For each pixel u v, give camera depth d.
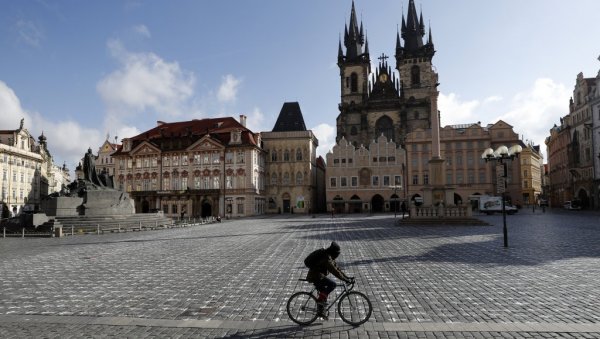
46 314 11.33
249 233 38.66
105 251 25.52
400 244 26.47
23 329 9.95
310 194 103.44
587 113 90.19
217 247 26.91
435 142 45.62
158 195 100.06
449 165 98.88
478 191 97.00
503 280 14.88
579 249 22.70
